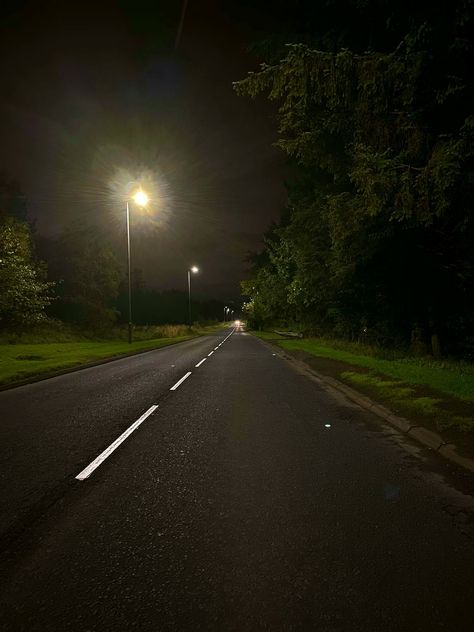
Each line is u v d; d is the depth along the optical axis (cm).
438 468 499
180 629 234
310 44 1093
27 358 1880
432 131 935
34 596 262
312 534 339
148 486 445
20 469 500
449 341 2100
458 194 930
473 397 807
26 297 2639
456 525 355
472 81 838
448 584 273
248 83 884
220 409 850
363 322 2544
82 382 1265
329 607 252
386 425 711
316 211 2066
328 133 1232
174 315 11075
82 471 492
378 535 338
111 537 336
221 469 496
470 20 748
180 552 312
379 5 938
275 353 2406
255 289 4925
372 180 882
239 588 269
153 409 854
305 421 743
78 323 4197
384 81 843
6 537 337
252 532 343
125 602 256
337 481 457
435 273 1756
